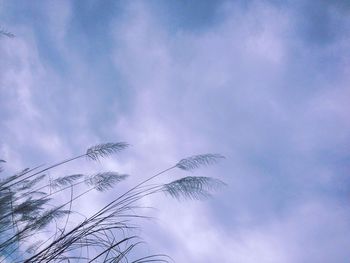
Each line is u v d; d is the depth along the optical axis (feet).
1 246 4.60
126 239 4.38
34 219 5.34
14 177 6.39
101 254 4.19
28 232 4.96
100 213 4.79
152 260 4.30
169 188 5.08
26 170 6.77
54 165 6.79
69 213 4.84
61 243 4.36
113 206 4.89
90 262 4.11
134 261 4.19
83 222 4.63
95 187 6.48
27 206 5.63
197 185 4.98
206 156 5.66
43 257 4.20
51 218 5.21
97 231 4.59
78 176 6.68
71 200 5.13
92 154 6.84
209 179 5.06
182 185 5.02
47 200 6.04
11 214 5.29
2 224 5.07
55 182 6.57
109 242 4.45
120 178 6.73
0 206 5.33
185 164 5.62
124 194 5.04
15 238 4.77
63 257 4.30
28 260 4.13
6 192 5.79
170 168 5.62
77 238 4.44
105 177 6.63
